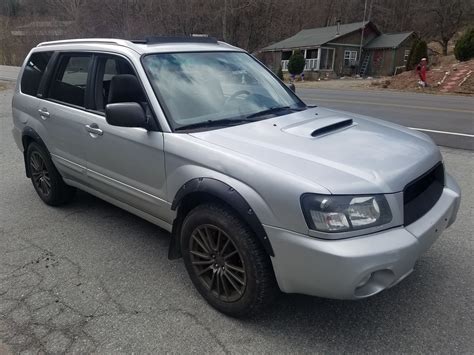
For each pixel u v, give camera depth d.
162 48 3.55
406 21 63.50
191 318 2.89
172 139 3.00
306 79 36.72
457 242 3.83
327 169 2.48
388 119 10.50
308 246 2.33
